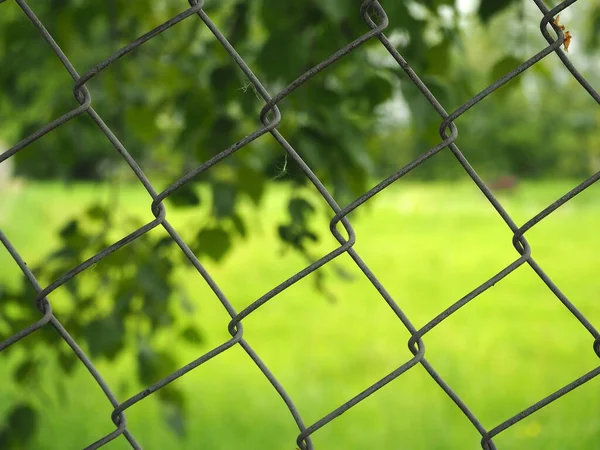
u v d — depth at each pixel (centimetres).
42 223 1967
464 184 3158
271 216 2030
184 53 317
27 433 291
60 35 313
